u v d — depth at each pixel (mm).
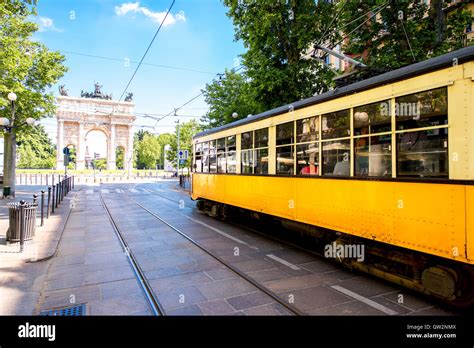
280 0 12055
